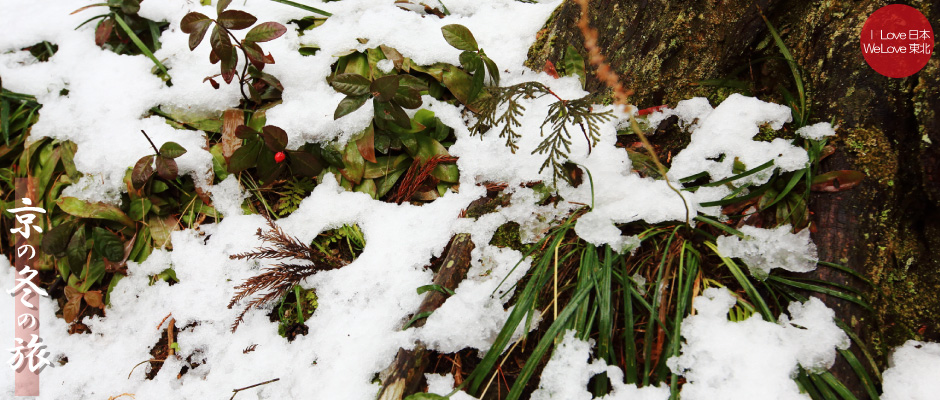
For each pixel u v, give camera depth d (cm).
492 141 64
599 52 65
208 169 66
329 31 69
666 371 55
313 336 61
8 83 69
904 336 58
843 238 57
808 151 59
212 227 66
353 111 63
